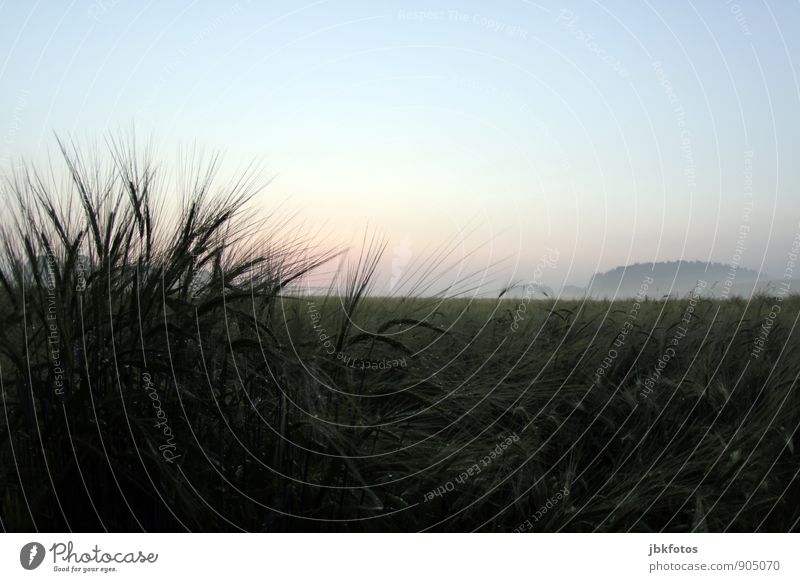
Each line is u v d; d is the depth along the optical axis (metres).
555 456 3.26
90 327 2.38
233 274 2.74
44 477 2.30
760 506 2.92
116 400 2.31
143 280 2.50
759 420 3.29
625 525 2.75
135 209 2.52
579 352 3.98
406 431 2.95
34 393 2.36
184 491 2.34
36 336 2.43
